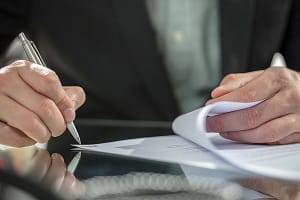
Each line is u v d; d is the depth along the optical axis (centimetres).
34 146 67
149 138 76
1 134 66
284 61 141
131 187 46
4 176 33
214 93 69
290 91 68
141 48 118
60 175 49
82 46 122
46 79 66
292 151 62
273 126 66
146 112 120
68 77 124
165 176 51
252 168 52
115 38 121
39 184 33
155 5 125
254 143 68
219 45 125
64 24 123
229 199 43
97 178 49
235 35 124
